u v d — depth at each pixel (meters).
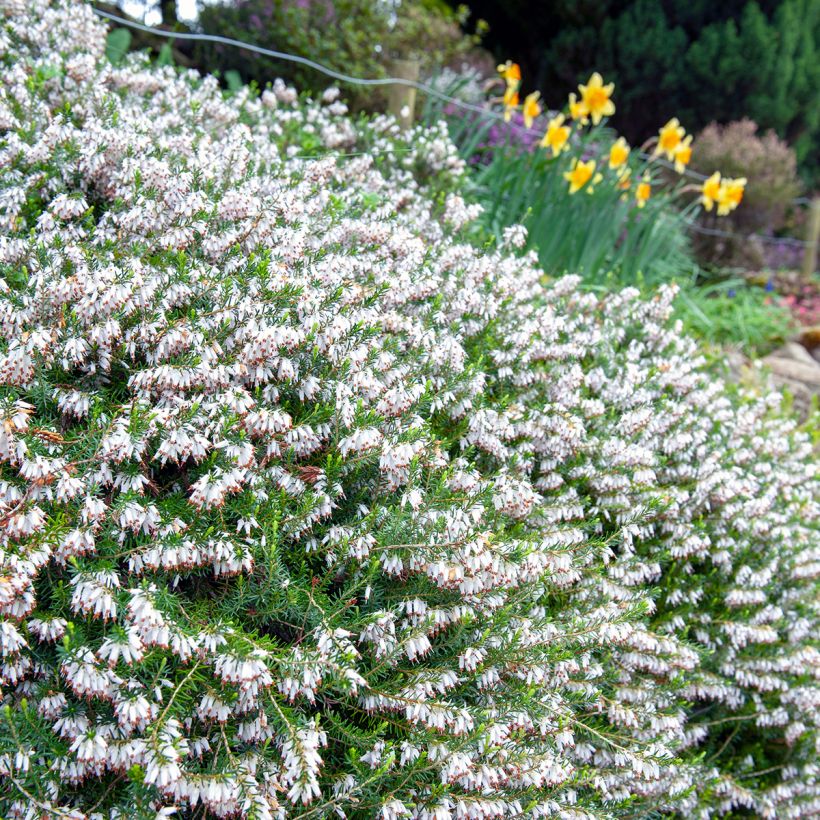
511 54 11.17
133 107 3.35
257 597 2.03
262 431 2.09
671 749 2.72
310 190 3.11
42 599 1.91
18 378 1.96
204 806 1.86
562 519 2.89
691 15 10.32
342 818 1.91
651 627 2.98
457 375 2.62
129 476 1.96
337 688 1.88
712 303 7.03
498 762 2.06
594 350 3.56
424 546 2.05
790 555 3.50
